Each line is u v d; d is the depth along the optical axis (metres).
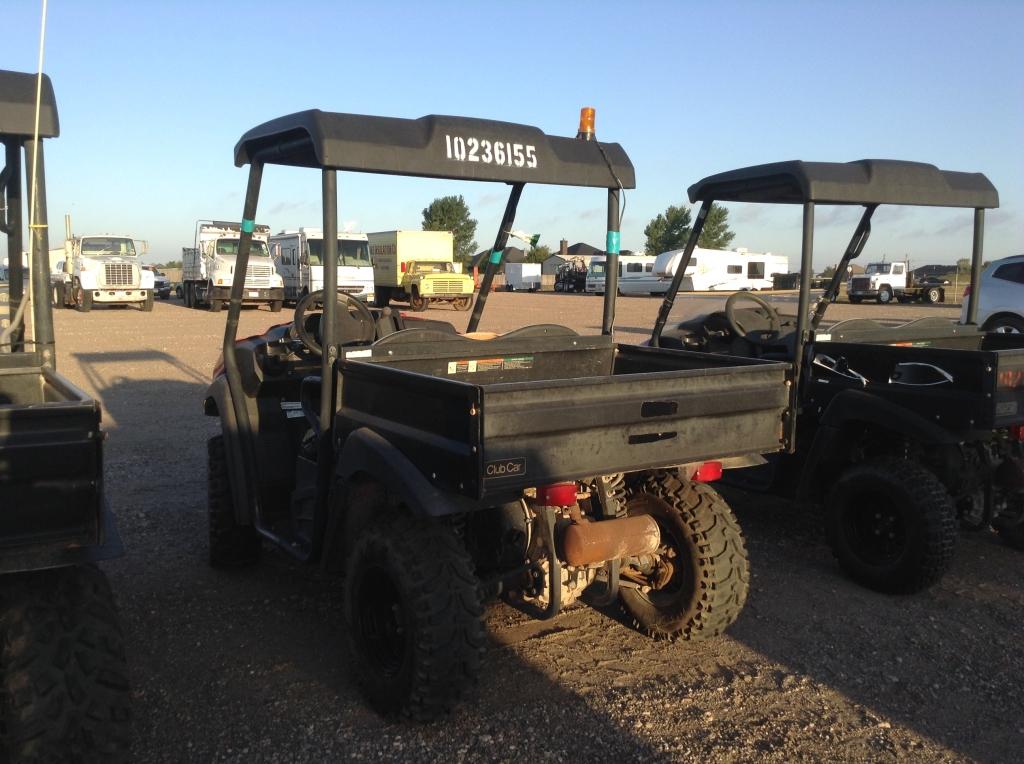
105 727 2.52
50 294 3.51
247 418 4.40
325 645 3.90
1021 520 5.16
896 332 5.69
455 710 3.15
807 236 4.98
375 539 3.22
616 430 3.15
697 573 3.80
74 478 2.28
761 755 3.09
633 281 44.03
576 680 3.62
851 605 4.47
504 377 4.19
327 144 3.22
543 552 3.38
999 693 3.57
